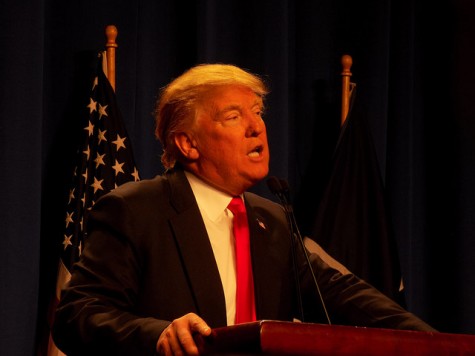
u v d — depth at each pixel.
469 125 4.44
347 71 4.14
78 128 3.57
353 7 4.40
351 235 3.99
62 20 3.63
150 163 3.80
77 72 3.63
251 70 4.01
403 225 4.32
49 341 3.21
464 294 4.37
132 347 1.76
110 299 2.00
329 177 4.02
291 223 2.17
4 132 3.19
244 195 2.39
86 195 3.39
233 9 4.02
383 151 4.27
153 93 3.84
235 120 2.25
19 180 3.19
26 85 3.25
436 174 4.52
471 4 4.49
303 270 2.32
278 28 4.03
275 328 1.38
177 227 2.12
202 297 2.05
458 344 1.56
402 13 4.48
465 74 4.47
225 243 2.20
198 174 2.28
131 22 3.77
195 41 3.92
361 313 2.20
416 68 4.58
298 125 4.25
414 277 4.45
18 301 3.14
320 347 1.41
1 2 3.26
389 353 1.48
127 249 2.06
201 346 1.54
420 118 4.57
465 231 4.39
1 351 3.09
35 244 3.20
